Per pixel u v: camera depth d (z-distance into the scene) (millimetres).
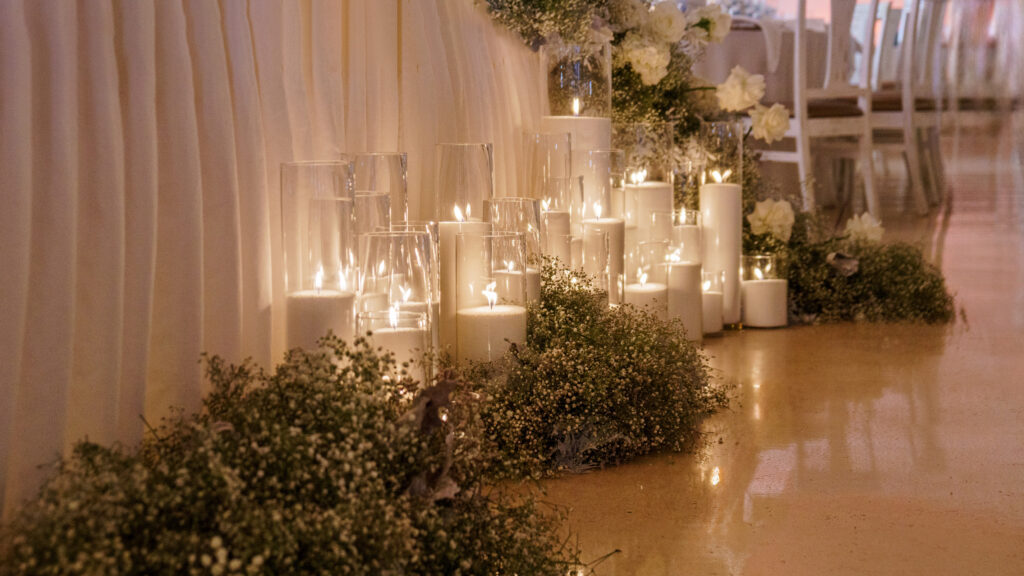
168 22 1528
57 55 1355
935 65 6121
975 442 2135
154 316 1552
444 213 2174
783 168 5207
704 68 4914
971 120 9844
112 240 1428
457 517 1363
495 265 2010
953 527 1702
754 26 4879
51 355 1358
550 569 1402
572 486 1890
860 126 4828
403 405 1547
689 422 2119
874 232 3475
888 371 2703
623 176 2740
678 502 1809
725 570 1534
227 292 1634
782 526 1702
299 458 1234
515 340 1990
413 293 1758
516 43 2799
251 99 1672
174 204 1543
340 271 1691
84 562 1005
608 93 2838
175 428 1501
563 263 2344
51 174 1355
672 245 2871
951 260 4293
